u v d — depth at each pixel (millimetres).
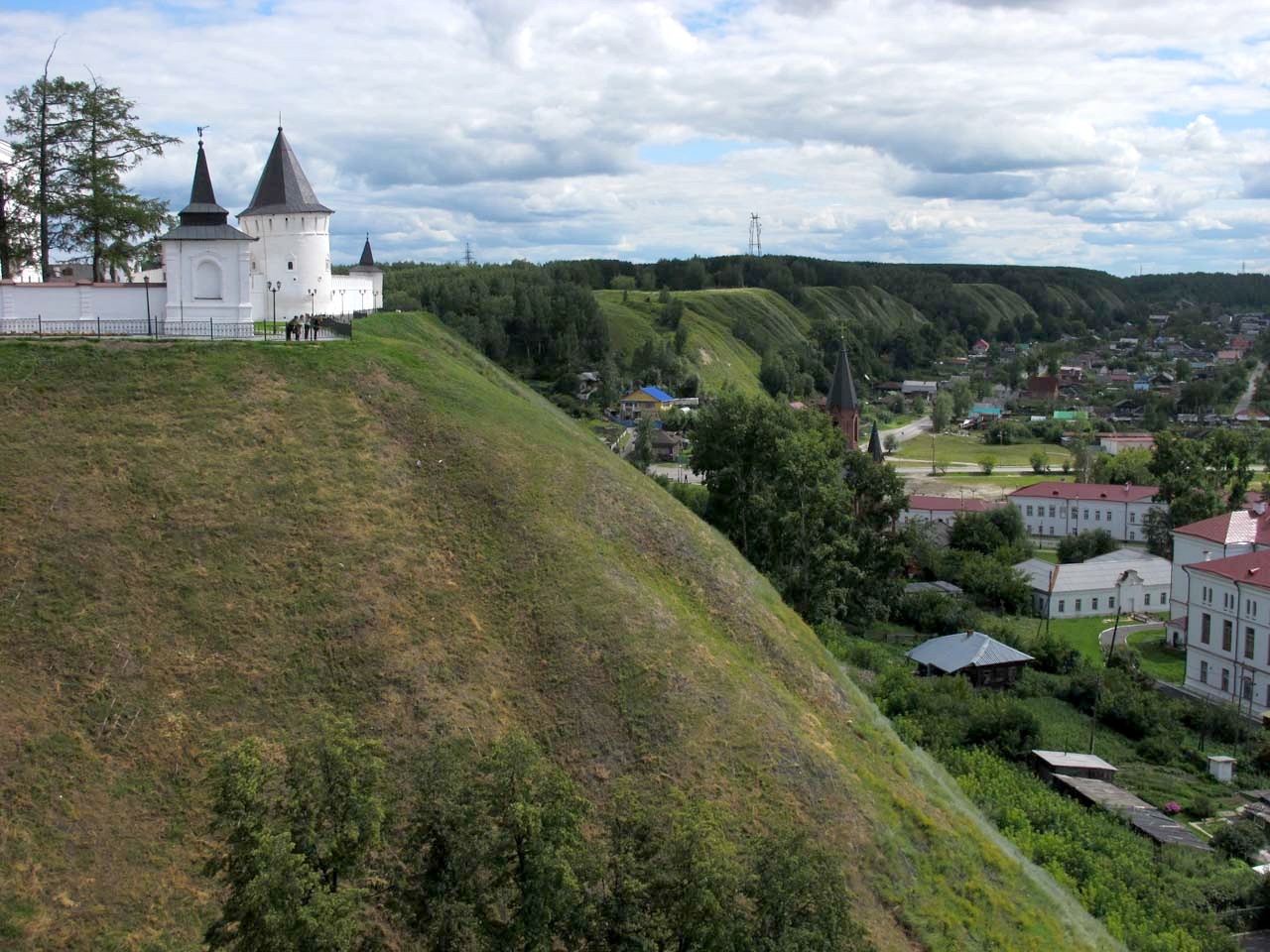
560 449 47469
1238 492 140000
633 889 23281
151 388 42312
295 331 51719
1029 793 54031
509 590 37125
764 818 32219
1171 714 73375
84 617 31203
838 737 39938
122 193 64438
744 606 44906
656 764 32719
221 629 32219
